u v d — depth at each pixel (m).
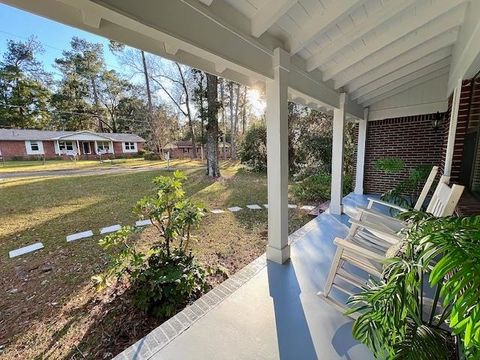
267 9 1.86
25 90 20.97
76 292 2.64
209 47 1.72
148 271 2.35
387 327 1.09
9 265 3.27
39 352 1.88
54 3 1.36
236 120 20.11
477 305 0.71
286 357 1.56
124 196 7.00
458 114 3.15
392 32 2.64
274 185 2.67
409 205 4.64
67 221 4.98
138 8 1.31
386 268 1.41
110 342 1.95
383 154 6.10
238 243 3.78
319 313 1.95
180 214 2.60
